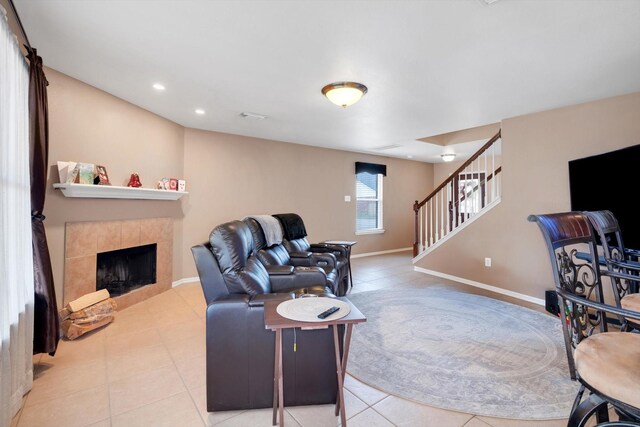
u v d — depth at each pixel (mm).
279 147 5410
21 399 1749
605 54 2281
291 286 2631
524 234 3736
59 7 1797
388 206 7227
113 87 3029
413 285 4395
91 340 2607
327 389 1759
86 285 2986
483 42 2129
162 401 1811
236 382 1700
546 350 2406
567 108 3369
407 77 2703
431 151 6383
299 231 4094
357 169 6520
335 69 2566
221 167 4781
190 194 4512
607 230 2039
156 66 2555
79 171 2762
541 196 3572
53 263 2709
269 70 2596
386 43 2150
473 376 2049
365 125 4305
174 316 3174
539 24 1910
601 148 3135
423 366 2178
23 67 1881
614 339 1128
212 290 1836
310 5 1749
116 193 3188
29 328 1903
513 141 3826
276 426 1607
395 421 1643
